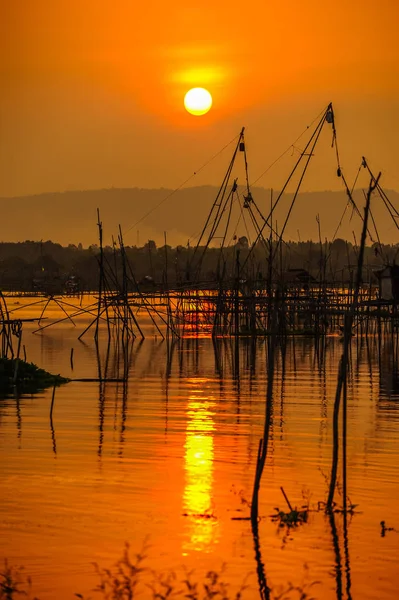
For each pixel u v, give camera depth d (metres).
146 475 37.06
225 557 27.94
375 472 37.44
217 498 33.62
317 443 43.41
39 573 26.61
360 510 32.25
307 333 115.88
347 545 28.89
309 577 26.55
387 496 33.91
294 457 40.31
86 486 35.16
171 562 27.55
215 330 117.62
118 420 49.97
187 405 56.00
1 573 26.61
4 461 39.44
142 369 78.56
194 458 40.09
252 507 31.20
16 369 64.38
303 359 87.50
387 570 27.11
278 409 54.41
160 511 32.09
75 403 56.47
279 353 93.62
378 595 25.47
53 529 30.14
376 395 61.16
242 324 132.62
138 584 26.03
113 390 62.94
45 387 64.12
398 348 101.44
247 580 26.38
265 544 28.95
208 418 50.88
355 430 47.12
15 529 30.19
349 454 40.94
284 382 68.94
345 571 26.95
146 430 46.91
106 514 31.72
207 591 25.44
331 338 114.19
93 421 49.59
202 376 73.00
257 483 31.23
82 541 29.09
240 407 55.16
